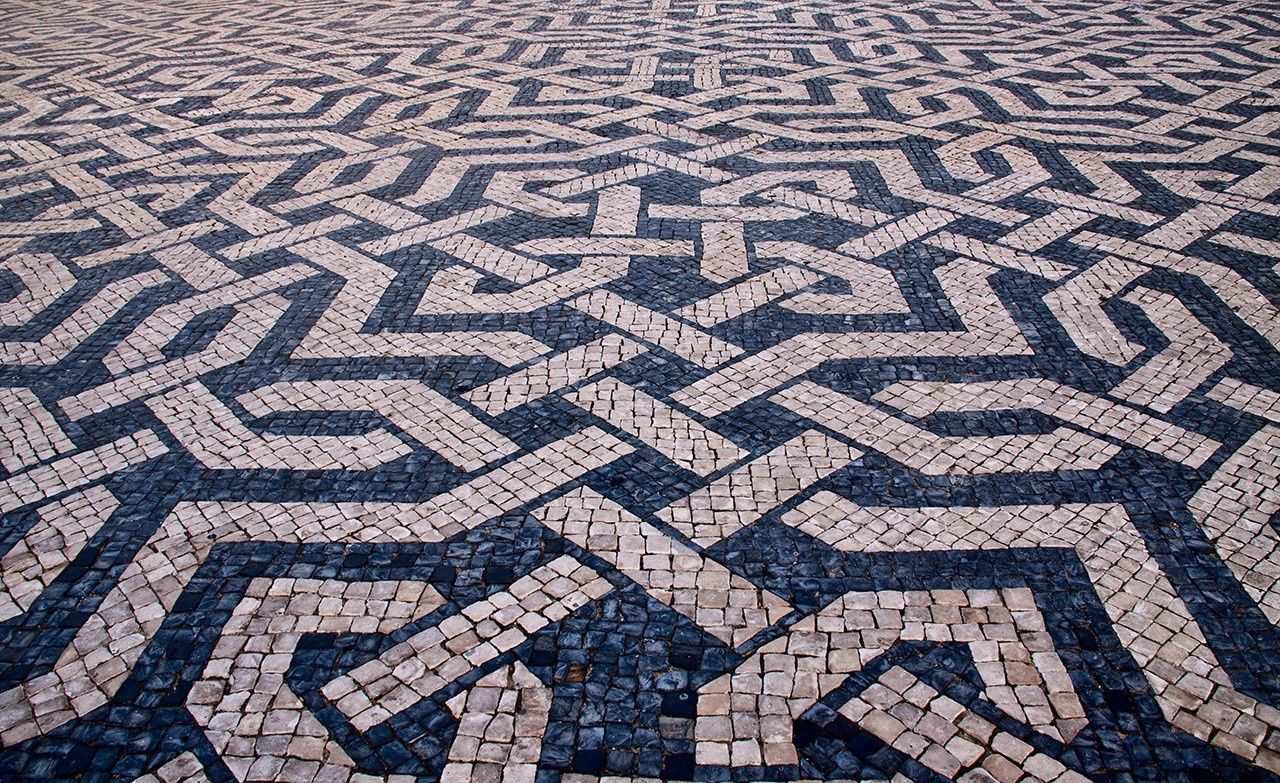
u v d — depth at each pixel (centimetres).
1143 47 1069
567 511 378
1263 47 1053
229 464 411
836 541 361
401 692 305
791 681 306
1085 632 321
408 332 514
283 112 917
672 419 433
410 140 827
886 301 534
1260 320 505
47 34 1291
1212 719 290
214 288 571
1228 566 345
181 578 350
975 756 281
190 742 290
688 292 548
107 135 867
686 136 816
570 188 710
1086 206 654
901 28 1188
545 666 313
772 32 1182
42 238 652
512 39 1183
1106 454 404
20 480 405
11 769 282
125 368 489
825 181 709
